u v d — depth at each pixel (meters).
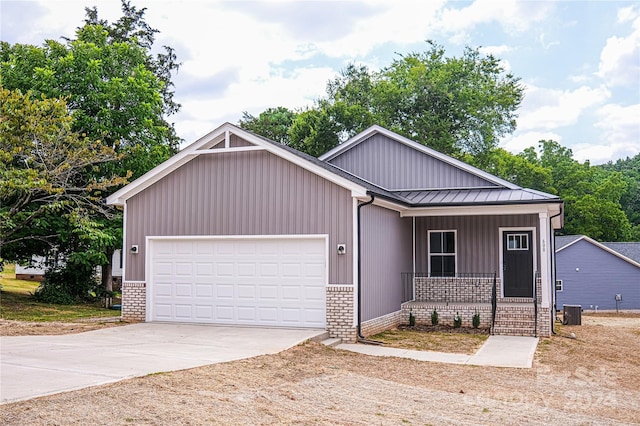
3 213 21.55
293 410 8.33
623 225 50.66
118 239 25.61
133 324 17.09
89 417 7.12
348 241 15.58
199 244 17.27
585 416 9.05
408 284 20.75
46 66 25.64
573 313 23.78
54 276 27.31
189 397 8.43
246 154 16.78
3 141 20.12
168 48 38.00
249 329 15.98
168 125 37.09
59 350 12.24
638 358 15.40
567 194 52.38
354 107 41.44
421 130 43.34
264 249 16.55
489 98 46.62
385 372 11.84
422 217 21.59
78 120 25.34
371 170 22.80
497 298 20.64
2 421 6.73
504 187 21.22
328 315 15.59
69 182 24.06
